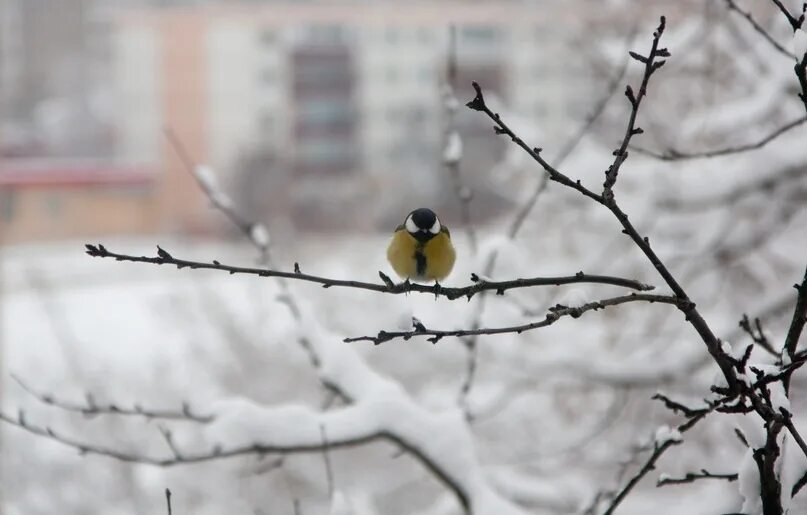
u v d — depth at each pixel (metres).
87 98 63.38
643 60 3.23
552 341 8.77
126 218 39.88
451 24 6.23
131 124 52.34
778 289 8.45
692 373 7.55
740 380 3.43
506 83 45.78
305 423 5.12
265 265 5.78
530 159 9.21
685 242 8.66
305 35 51.78
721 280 9.13
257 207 44.69
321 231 43.75
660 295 3.42
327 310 12.90
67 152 57.03
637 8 10.37
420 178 46.56
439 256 5.59
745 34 8.05
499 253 6.09
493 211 30.27
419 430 5.20
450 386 11.30
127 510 10.47
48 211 35.50
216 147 51.12
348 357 5.49
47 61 65.69
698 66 9.48
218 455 5.02
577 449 8.35
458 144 6.21
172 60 51.75
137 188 40.47
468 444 5.23
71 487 10.76
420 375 11.42
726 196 7.92
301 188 47.09
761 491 3.62
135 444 10.65
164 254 3.33
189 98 51.56
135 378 13.55
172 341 17.81
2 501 10.62
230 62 51.56
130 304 24.09
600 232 9.51
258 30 51.44
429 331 3.29
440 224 5.66
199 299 15.38
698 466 8.66
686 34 8.64
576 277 3.44
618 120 10.38
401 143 51.28
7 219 33.66
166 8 52.34
